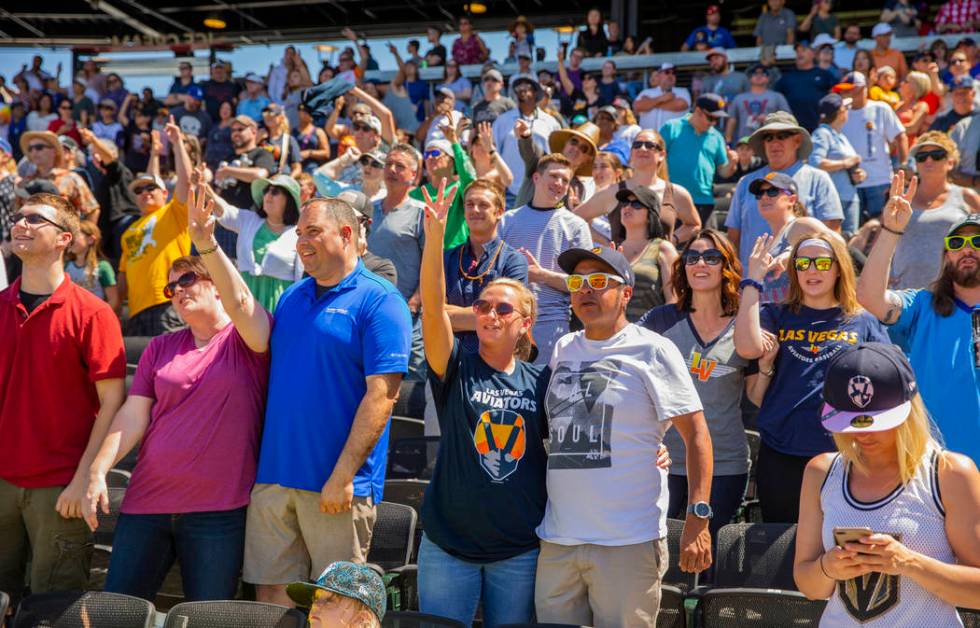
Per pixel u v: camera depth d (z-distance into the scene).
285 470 3.99
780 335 4.61
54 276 4.45
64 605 3.77
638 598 3.54
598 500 3.56
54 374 4.36
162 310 7.29
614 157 7.77
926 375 4.41
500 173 7.81
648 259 6.04
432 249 3.72
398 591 4.25
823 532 2.96
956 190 6.40
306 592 3.25
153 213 7.54
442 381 3.86
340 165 8.34
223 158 12.94
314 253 4.08
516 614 3.75
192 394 4.17
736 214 7.03
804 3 18.67
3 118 15.59
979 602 2.69
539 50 15.16
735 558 4.08
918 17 14.75
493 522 3.74
